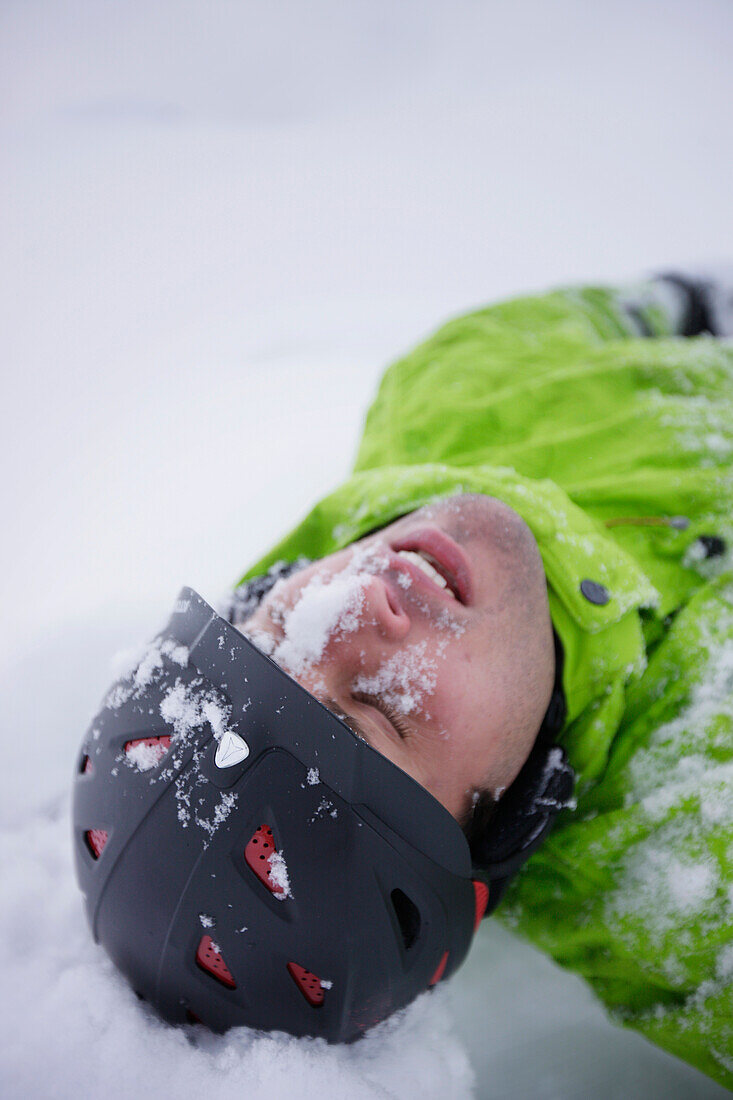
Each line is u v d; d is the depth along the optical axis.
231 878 0.79
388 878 0.81
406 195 2.12
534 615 1.05
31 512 1.66
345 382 1.83
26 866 1.10
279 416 1.79
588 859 1.05
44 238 2.09
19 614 1.50
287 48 2.36
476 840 1.01
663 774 1.08
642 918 1.01
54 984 0.94
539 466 1.34
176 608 0.90
